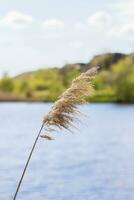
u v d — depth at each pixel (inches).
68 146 2475.4
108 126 3902.6
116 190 1210.6
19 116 5482.3
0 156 2049.7
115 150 2244.1
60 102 370.6
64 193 1185.4
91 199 1111.0
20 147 2437.3
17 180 1395.2
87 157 1989.4
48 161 1862.7
